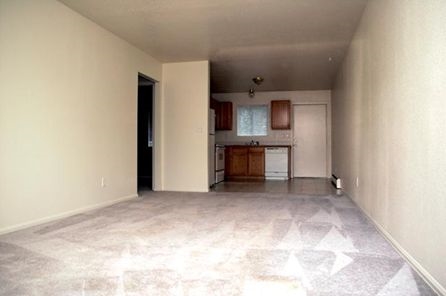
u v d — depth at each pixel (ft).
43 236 8.71
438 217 5.44
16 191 9.43
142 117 26.99
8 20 9.18
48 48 10.61
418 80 6.42
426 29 6.03
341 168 19.35
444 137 5.25
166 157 19.13
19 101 9.53
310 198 15.48
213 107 23.43
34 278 5.88
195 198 15.65
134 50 16.07
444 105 5.28
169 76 19.12
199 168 18.69
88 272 6.17
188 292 5.29
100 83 13.35
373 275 6.01
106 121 13.76
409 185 6.88
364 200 11.83
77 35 11.98
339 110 20.27
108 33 13.93
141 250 7.52
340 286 5.52
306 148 27.91
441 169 5.34
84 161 12.37
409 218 6.83
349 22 12.96
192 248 7.66
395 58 7.95
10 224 9.24
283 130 28.12
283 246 7.81
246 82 24.54
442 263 5.26
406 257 6.90
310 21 12.87
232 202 14.39
